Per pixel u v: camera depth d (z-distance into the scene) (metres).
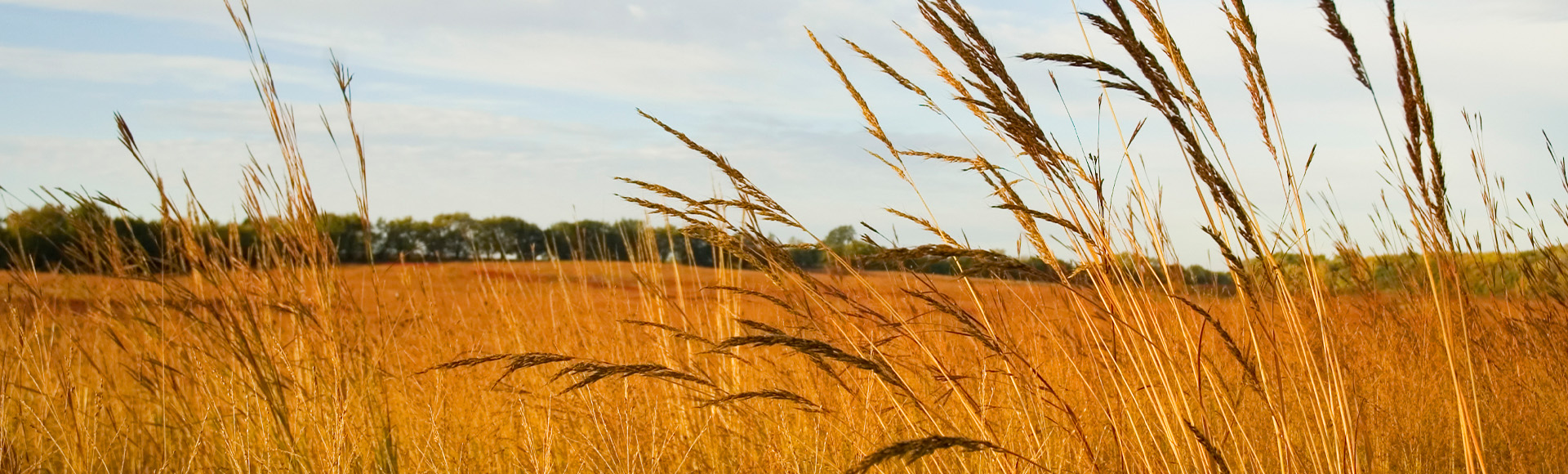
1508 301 4.27
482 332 4.63
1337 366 2.16
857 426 3.04
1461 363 3.77
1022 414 2.88
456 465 3.38
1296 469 2.31
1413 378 3.75
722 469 3.38
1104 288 2.29
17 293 3.45
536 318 4.68
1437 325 3.87
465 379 4.18
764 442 3.36
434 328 4.59
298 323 3.58
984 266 1.95
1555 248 3.91
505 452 3.61
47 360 3.54
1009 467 2.41
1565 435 3.46
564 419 3.64
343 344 3.55
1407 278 4.27
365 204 3.85
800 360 3.68
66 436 3.31
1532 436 3.44
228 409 3.59
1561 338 3.87
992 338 2.40
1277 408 2.98
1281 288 2.22
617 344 4.34
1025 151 2.16
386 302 4.05
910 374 3.25
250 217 3.62
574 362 3.61
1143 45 2.03
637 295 5.16
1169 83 2.03
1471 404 3.64
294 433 3.33
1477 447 1.94
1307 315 3.01
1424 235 1.97
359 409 3.50
